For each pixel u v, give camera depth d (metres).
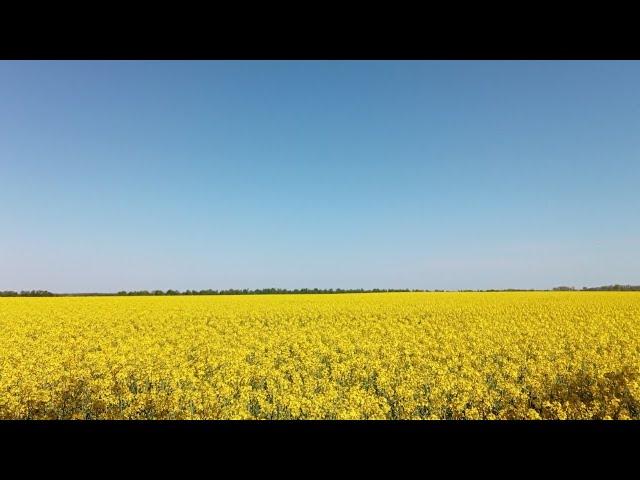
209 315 24.70
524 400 9.12
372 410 8.34
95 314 25.17
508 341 15.27
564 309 26.45
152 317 23.92
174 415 8.27
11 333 18.02
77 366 12.29
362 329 19.25
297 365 12.24
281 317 24.11
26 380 10.12
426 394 9.16
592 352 13.44
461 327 20.08
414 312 25.83
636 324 20.36
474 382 9.95
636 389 8.70
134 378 11.33
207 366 12.29
